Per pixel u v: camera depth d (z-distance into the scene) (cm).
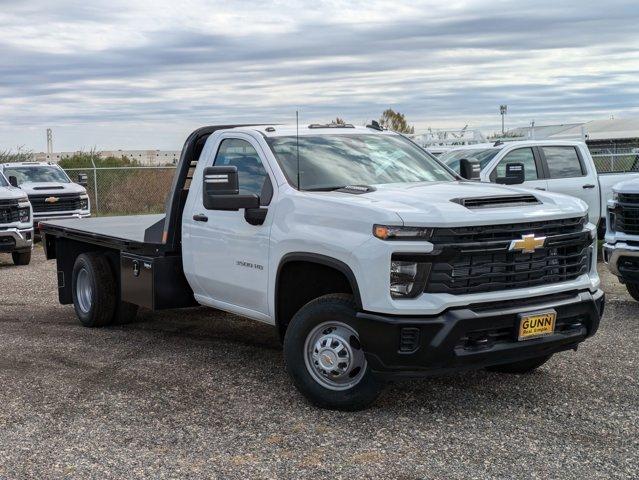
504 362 514
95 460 454
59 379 625
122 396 577
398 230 486
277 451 464
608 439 477
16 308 960
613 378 609
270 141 624
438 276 489
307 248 538
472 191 554
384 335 488
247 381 611
